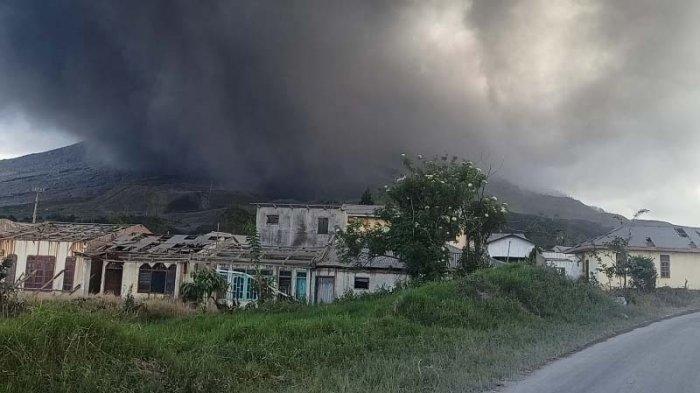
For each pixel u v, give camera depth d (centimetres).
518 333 1541
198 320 1666
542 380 915
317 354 1102
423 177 2691
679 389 848
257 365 989
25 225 4216
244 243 4056
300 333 1273
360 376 931
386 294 2478
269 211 4116
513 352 1199
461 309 1770
